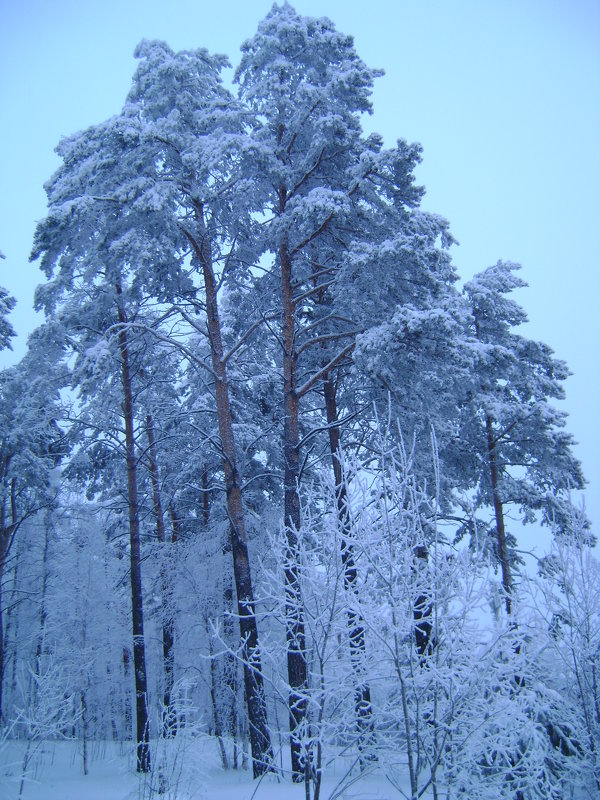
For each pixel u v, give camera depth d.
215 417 19.67
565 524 17.95
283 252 15.47
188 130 15.13
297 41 15.05
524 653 8.31
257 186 14.07
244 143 13.31
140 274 13.22
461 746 7.38
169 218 13.51
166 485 21.14
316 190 13.27
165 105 14.84
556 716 8.75
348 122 14.59
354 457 8.15
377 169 13.58
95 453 19.69
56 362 17.69
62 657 18.05
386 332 12.15
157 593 19.28
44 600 21.28
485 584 7.47
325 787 10.45
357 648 7.75
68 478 19.91
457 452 19.28
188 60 15.08
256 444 19.48
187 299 15.70
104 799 11.97
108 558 20.59
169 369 20.48
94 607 19.12
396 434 13.59
